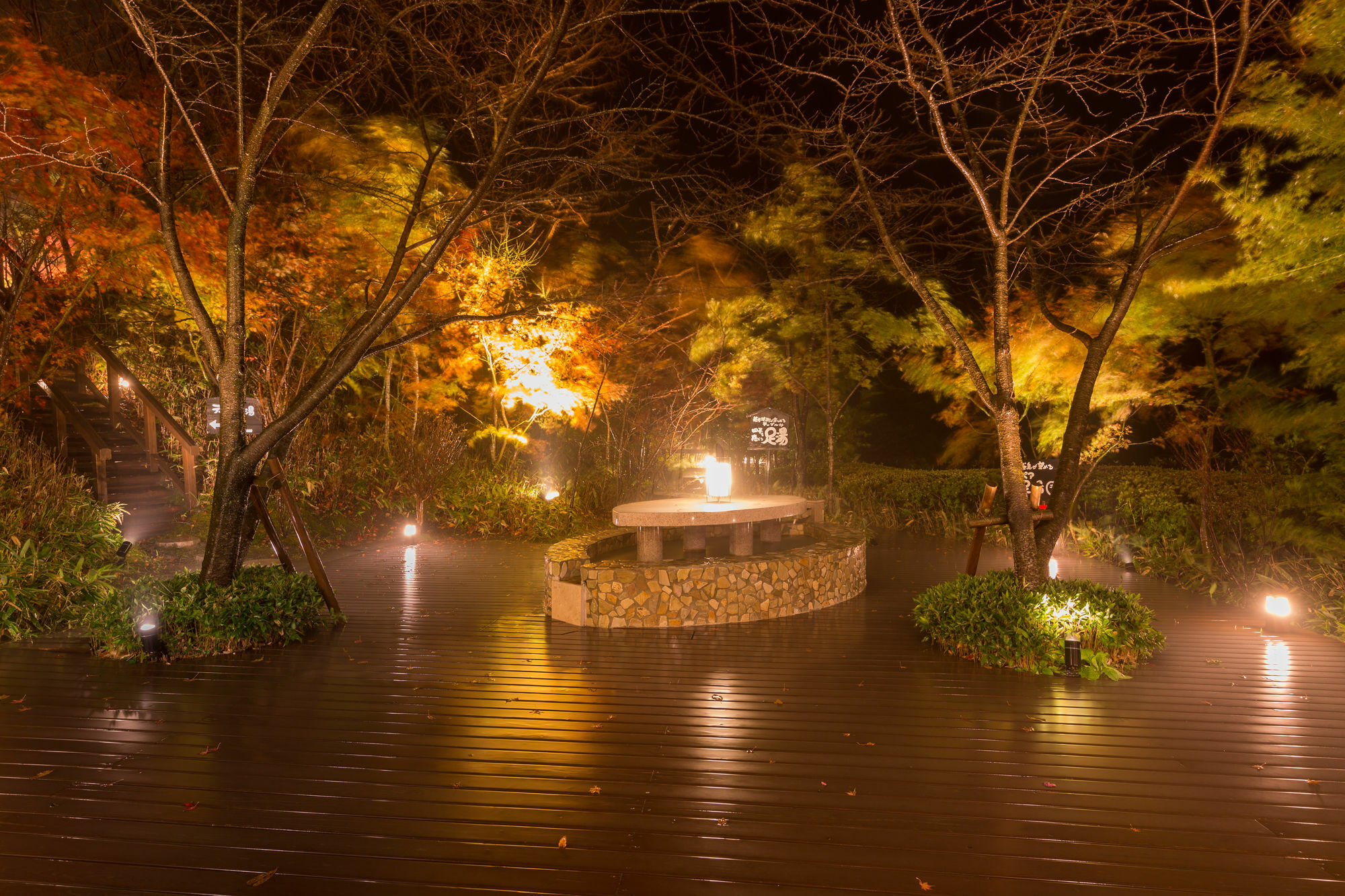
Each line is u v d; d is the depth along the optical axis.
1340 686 6.00
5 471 9.74
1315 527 8.48
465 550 12.99
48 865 3.35
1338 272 6.91
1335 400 8.00
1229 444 10.73
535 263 16.66
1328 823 3.81
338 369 7.15
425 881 3.25
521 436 16.61
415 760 4.55
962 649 6.85
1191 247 9.22
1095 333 10.34
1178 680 6.15
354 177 13.10
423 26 7.87
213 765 4.45
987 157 7.70
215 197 12.96
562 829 3.71
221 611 6.75
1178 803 4.02
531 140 9.90
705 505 9.16
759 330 16.11
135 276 11.25
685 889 3.21
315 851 3.49
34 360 13.02
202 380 15.66
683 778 4.31
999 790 4.16
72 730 4.98
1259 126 7.13
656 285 13.95
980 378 7.14
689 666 6.55
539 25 7.80
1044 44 6.62
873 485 17.23
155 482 14.07
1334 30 6.54
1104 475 13.29
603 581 7.89
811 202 13.84
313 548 8.02
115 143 9.60
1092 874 3.34
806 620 8.24
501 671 6.37
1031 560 7.00
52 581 7.78
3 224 11.38
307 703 5.55
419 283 7.18
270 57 8.32
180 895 3.13
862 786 4.21
